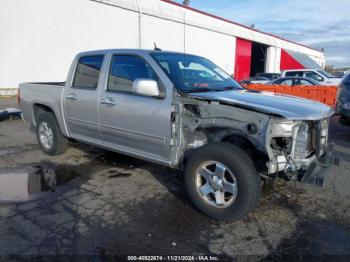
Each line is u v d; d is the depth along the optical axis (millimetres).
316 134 3580
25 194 4027
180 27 23734
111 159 5480
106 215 3512
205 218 3467
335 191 4242
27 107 6023
